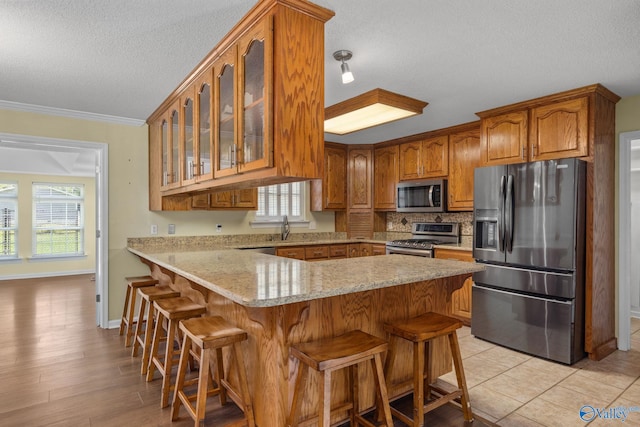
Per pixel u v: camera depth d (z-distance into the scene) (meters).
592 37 2.06
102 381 2.55
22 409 2.18
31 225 7.05
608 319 3.16
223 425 1.98
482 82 2.74
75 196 7.52
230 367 2.24
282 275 2.03
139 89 2.96
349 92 2.91
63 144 3.57
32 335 3.53
